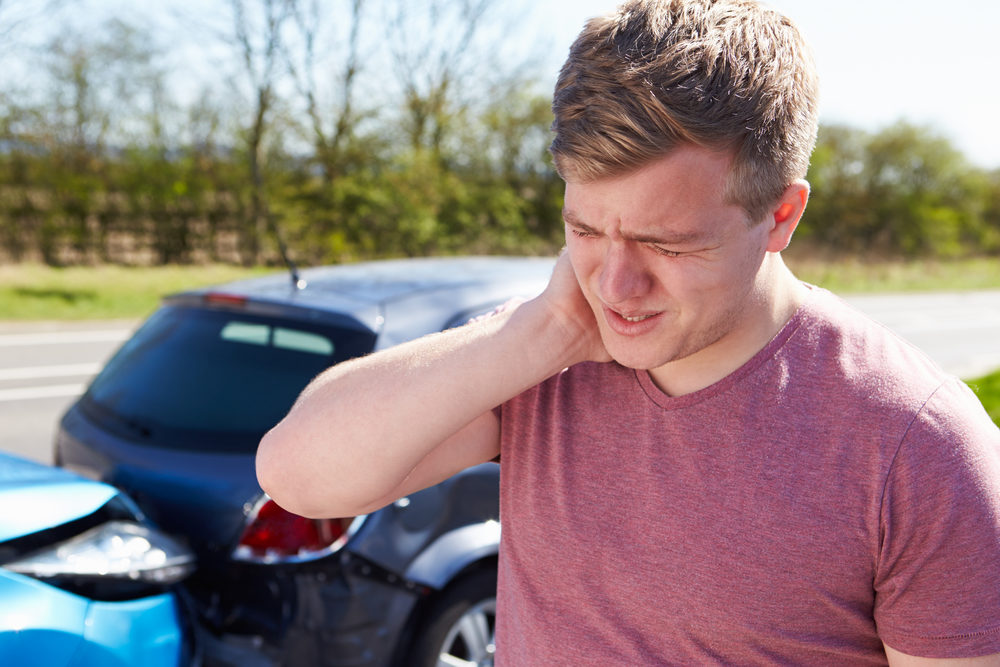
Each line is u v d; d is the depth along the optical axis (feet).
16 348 29.94
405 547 7.34
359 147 66.49
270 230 62.18
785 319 2.85
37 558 5.68
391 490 3.21
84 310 39.22
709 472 2.79
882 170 99.50
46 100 55.26
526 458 3.31
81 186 55.16
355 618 6.98
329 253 62.59
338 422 3.09
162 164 59.00
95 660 5.72
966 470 2.44
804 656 2.74
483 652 7.97
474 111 71.61
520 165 74.02
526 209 72.49
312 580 6.82
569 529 3.10
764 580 2.68
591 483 3.06
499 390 3.03
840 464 2.60
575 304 3.02
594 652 3.05
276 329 8.05
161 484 7.30
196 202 59.41
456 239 66.90
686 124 2.34
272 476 3.25
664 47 2.39
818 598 2.66
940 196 102.58
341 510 3.24
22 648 5.32
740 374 2.79
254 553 6.82
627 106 2.38
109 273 50.03
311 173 66.23
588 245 2.72
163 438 7.63
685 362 2.89
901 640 2.58
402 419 3.02
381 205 63.77
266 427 7.40
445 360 3.05
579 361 3.14
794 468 2.66
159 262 59.26
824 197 97.45
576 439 3.13
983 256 108.88
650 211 2.47
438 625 7.56
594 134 2.43
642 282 2.60
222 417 7.60
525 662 3.27
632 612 2.96
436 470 3.51
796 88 2.53
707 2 2.48
